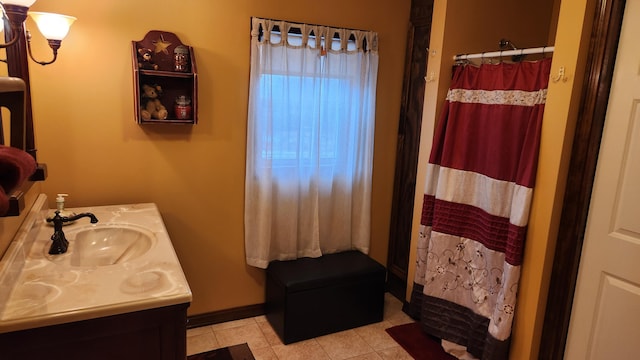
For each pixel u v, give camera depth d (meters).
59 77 2.09
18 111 1.24
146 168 2.36
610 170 1.78
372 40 2.76
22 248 1.41
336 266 2.71
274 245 2.77
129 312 1.21
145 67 2.21
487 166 2.22
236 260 2.71
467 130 2.32
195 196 2.52
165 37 2.26
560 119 1.86
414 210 2.80
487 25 2.58
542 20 2.78
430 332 2.56
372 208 3.12
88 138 2.20
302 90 2.62
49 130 2.12
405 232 3.06
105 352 1.22
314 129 2.70
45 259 1.50
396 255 3.18
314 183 2.76
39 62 1.87
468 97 2.32
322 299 2.55
